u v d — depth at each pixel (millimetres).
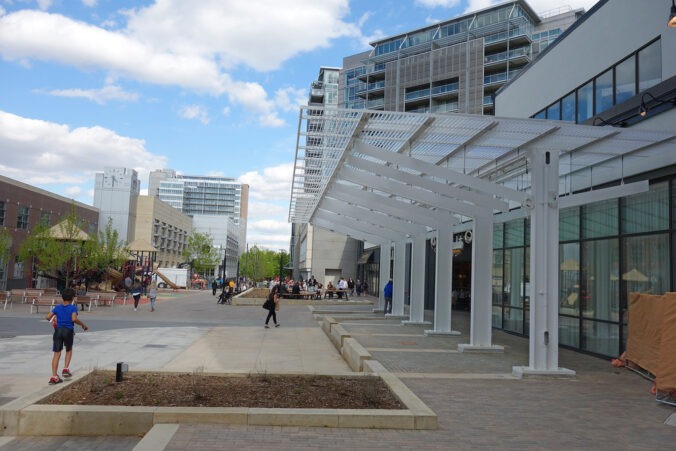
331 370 10953
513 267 18062
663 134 10055
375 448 5418
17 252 47062
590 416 6895
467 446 5551
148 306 30328
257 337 16281
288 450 5273
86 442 5961
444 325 16000
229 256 146500
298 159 13305
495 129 10250
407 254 36312
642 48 12398
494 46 76188
